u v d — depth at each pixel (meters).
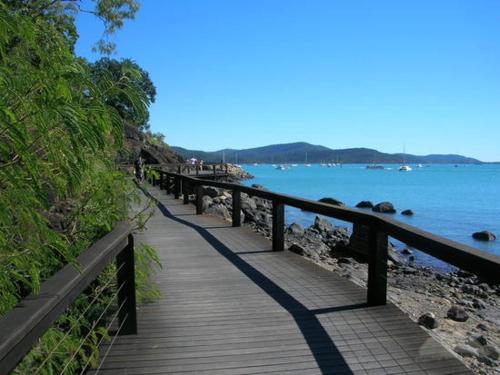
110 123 3.04
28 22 2.62
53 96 2.54
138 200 5.06
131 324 4.07
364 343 3.87
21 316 1.71
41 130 2.43
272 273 6.38
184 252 7.94
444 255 3.29
